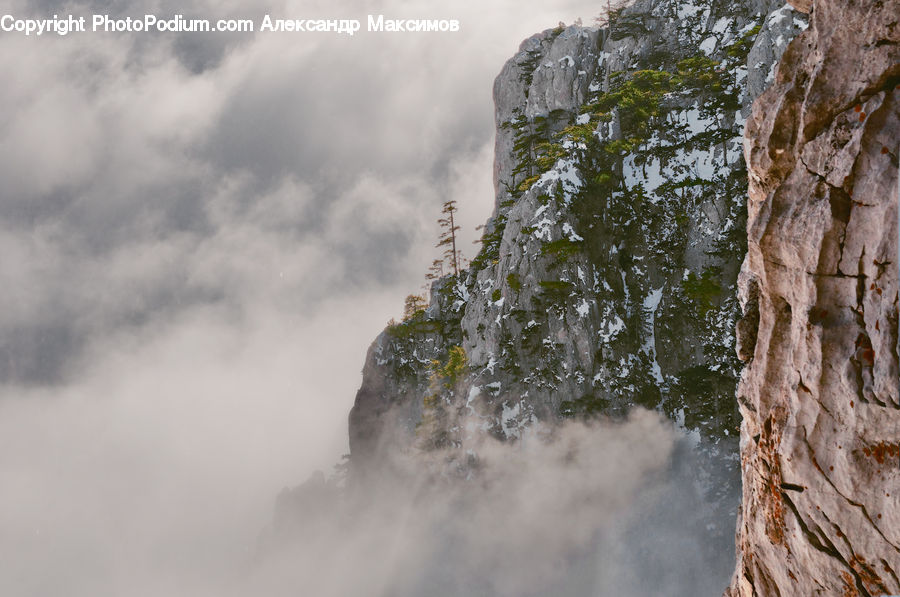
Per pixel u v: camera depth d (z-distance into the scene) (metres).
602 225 101.50
